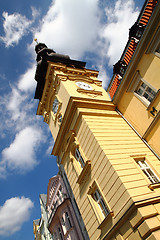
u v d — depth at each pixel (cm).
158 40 1405
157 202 990
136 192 1016
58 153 1884
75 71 2250
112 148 1305
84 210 1373
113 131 1511
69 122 1697
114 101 1848
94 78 2338
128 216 969
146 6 2009
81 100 1694
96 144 1331
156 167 1261
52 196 3130
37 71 2402
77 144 1532
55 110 2109
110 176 1146
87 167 1353
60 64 2212
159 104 1382
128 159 1250
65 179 2661
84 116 1556
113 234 1048
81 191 1435
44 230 3694
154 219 911
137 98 1609
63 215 2375
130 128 1652
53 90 2097
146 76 1503
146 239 873
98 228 1155
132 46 2216
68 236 2188
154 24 1403
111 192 1113
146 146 1466
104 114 1683
